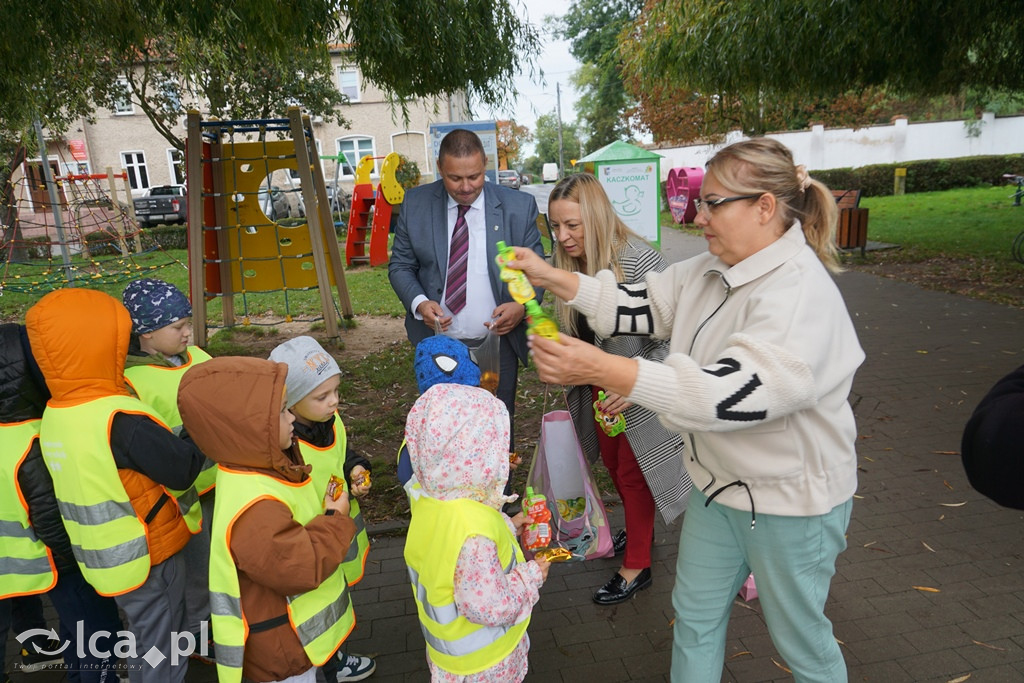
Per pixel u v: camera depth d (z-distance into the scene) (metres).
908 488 4.25
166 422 2.66
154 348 2.62
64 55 5.21
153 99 16.98
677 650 2.21
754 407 1.63
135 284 2.59
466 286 3.74
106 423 2.18
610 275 2.34
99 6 4.63
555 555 2.32
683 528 2.21
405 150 29.95
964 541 3.66
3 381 2.29
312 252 8.43
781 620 2.05
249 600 2.06
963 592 3.24
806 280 1.79
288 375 2.31
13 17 4.13
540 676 2.87
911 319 8.29
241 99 17.38
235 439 1.97
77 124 28.91
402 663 2.98
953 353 6.86
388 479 4.70
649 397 1.64
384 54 5.22
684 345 2.07
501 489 2.11
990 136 27.45
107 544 2.24
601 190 3.12
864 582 3.36
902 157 27.77
